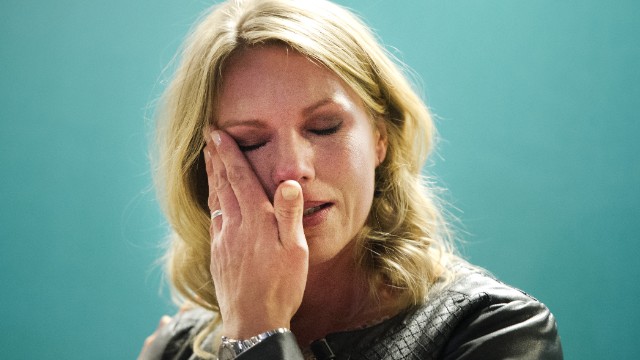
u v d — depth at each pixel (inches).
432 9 225.5
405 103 112.5
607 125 216.7
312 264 103.3
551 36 219.8
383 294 108.4
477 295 103.6
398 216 113.0
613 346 213.8
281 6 103.8
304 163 99.4
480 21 223.6
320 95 100.3
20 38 241.4
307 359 105.1
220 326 122.3
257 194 101.0
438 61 225.6
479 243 221.6
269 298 97.4
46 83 242.1
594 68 217.2
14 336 237.0
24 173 241.1
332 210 100.9
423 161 118.1
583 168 217.8
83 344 238.1
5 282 237.9
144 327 238.8
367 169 103.6
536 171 220.5
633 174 215.2
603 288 215.3
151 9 241.4
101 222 240.2
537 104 220.7
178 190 113.5
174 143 112.2
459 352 100.3
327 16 105.2
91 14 242.2
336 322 111.9
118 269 239.3
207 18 110.8
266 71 100.7
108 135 242.8
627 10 214.7
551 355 99.9
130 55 242.8
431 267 109.6
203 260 121.3
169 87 115.3
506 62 222.5
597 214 216.8
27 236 239.5
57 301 238.2
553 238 219.0
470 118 224.1
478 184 222.7
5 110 241.0
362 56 107.4
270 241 98.8
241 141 103.7
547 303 218.5
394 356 101.9
